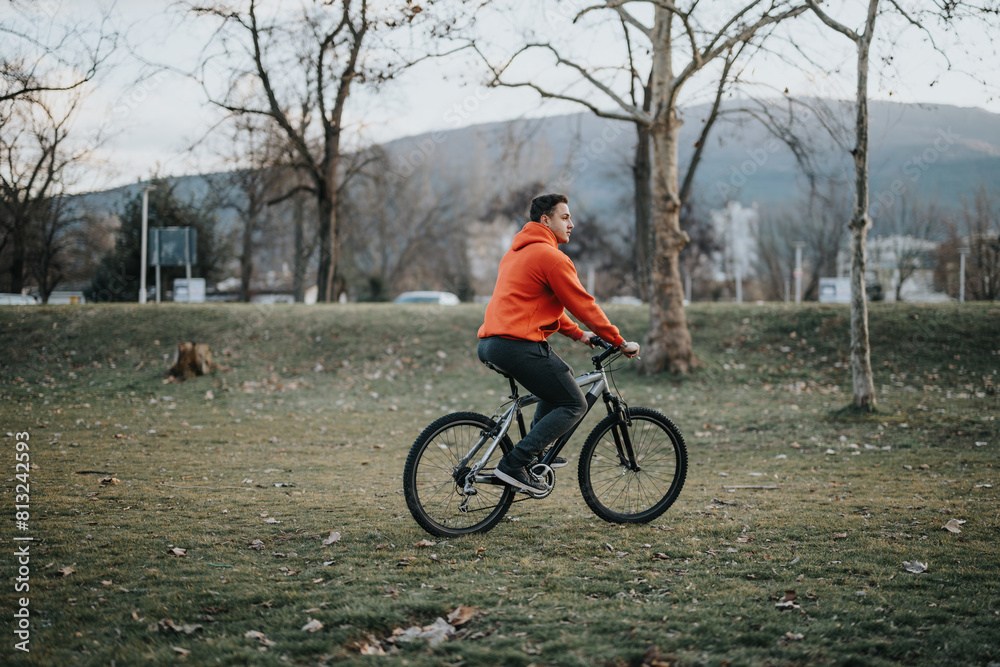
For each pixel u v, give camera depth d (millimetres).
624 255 50438
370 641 2783
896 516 4809
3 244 28406
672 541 4203
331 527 4504
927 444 8156
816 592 3312
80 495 5309
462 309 17688
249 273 39156
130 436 8461
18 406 10797
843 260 53750
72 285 48688
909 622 2971
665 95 13383
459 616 2967
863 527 4508
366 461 7270
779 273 54469
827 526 4535
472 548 4051
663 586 3398
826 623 2939
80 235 34531
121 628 2889
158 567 3670
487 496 4473
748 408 11219
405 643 2754
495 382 13453
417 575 3549
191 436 8625
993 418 9711
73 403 11328
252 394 12430
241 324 16172
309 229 40062
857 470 6789
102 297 32969
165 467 6613
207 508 4992
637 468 4816
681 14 10461
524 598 3221
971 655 2658
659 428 4855
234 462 7027
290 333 15906
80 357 14414
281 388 12938
